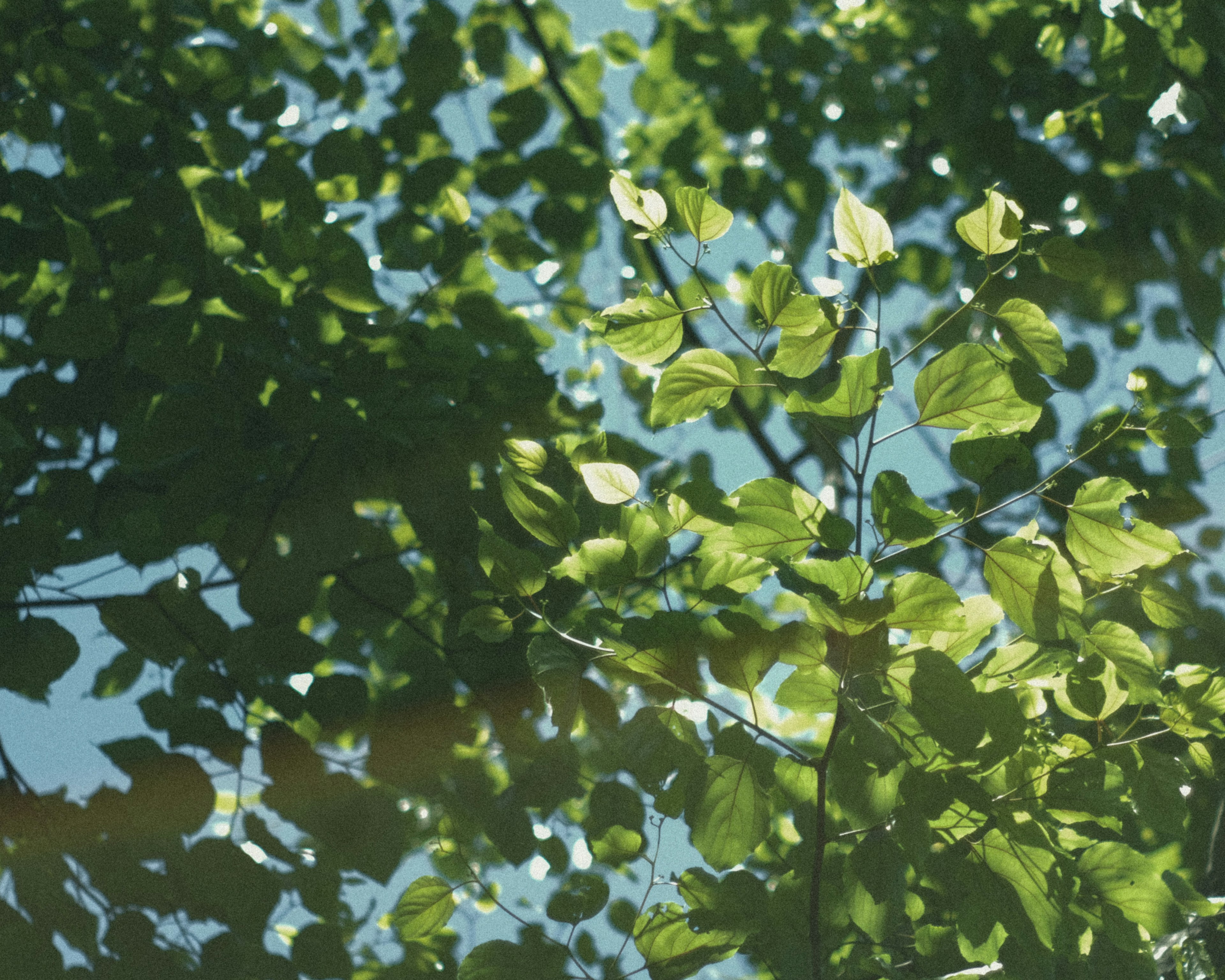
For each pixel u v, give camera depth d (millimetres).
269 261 2924
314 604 2824
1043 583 2424
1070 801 2510
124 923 2740
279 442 2799
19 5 3502
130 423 2883
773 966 2631
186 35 3938
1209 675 2523
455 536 2854
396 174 4219
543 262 3051
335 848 2766
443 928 3031
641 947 2635
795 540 2439
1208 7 3604
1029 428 2416
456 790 2809
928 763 2479
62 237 3086
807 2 5160
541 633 2680
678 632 2414
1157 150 4266
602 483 2463
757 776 2441
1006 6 4430
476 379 3070
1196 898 2654
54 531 2869
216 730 2805
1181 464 3477
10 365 3039
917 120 4961
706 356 2439
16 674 2824
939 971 2801
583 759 2787
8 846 2768
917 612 2373
